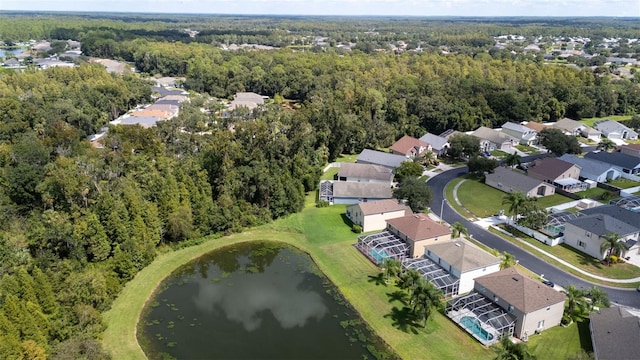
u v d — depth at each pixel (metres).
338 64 198.50
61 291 49.25
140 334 50.28
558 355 45.31
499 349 42.06
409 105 142.88
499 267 58.47
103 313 52.78
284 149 91.81
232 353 47.34
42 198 70.12
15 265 51.94
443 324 50.78
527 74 177.50
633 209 79.69
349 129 116.69
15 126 102.75
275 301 57.25
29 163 78.44
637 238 67.25
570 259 64.75
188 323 52.44
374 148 124.50
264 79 192.00
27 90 138.75
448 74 181.38
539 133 124.31
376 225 75.00
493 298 51.50
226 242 72.69
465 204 86.25
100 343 46.94
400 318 52.28
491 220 78.81
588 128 138.25
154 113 139.62
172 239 70.94
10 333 40.56
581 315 51.88
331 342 49.16
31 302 44.31
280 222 79.19
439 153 118.00
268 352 47.56
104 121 131.50
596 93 160.88
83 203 67.25
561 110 154.00
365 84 160.75
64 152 86.25
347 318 53.50
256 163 82.19
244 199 80.88
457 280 55.81
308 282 61.88
